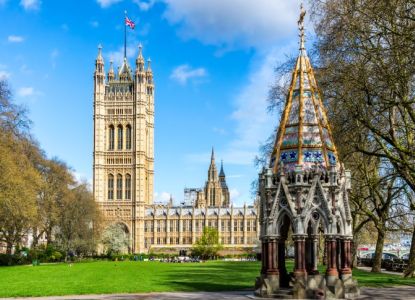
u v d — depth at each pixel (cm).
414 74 3500
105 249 19275
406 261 7506
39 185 9031
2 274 6147
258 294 2764
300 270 2669
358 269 7375
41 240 18162
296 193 2767
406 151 3712
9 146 8144
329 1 3719
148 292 3503
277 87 5728
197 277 5334
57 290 3709
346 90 3594
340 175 2855
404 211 6350
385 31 3353
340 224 2798
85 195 13638
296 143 2884
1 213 7275
